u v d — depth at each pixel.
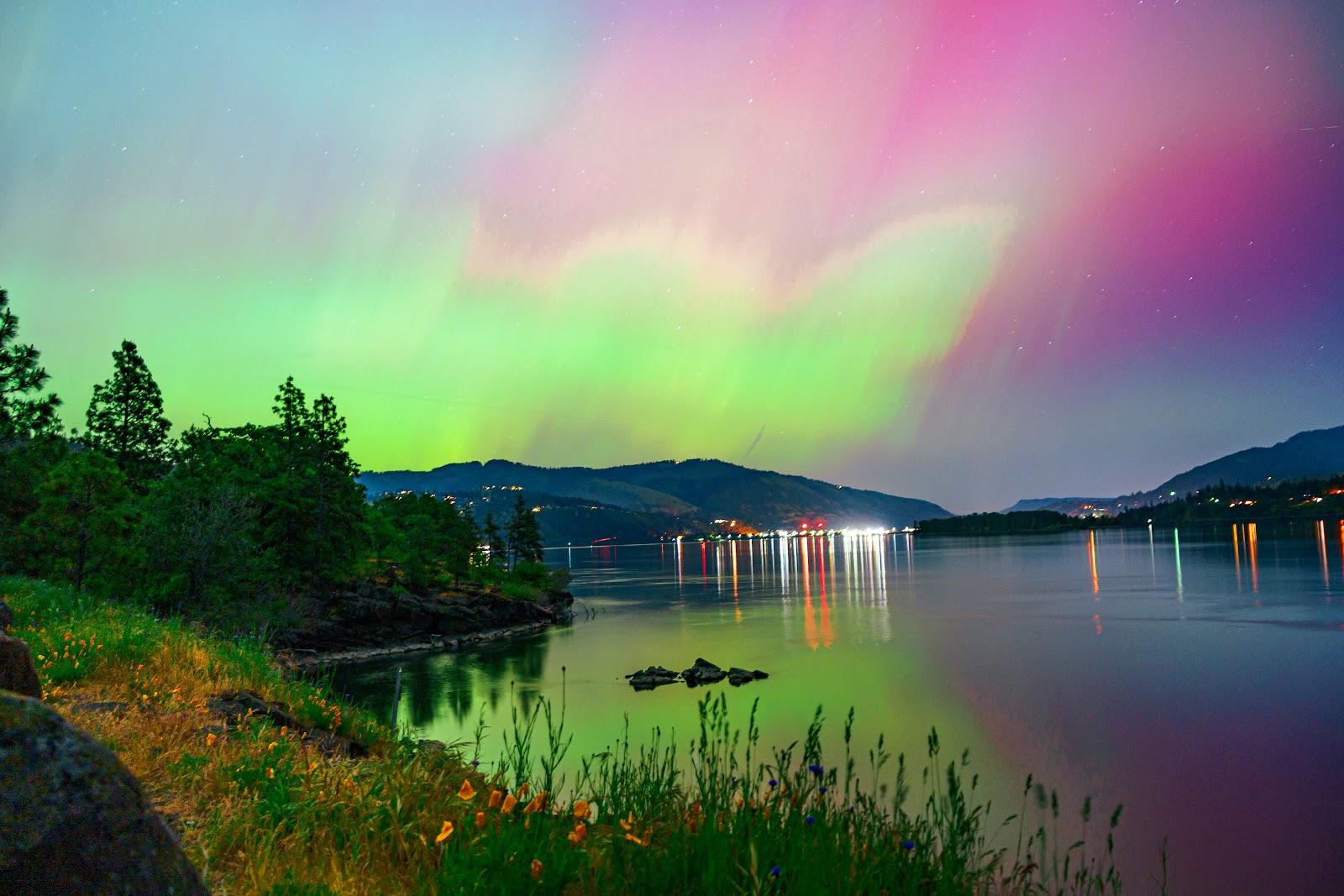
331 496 62.34
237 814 5.48
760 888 4.40
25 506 32.06
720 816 5.72
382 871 4.97
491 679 50.81
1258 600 85.94
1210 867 20.55
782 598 114.69
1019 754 31.70
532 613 86.25
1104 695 43.59
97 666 10.49
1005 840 19.69
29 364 30.66
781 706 41.09
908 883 5.25
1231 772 29.64
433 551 95.75
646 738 28.75
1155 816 24.42
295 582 58.28
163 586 34.56
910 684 47.59
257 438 62.16
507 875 4.52
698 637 72.88
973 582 133.50
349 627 63.50
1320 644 57.25
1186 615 76.69
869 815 6.19
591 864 4.84
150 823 3.07
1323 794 26.75
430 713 39.53
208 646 13.15
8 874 2.61
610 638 73.62
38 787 2.81
